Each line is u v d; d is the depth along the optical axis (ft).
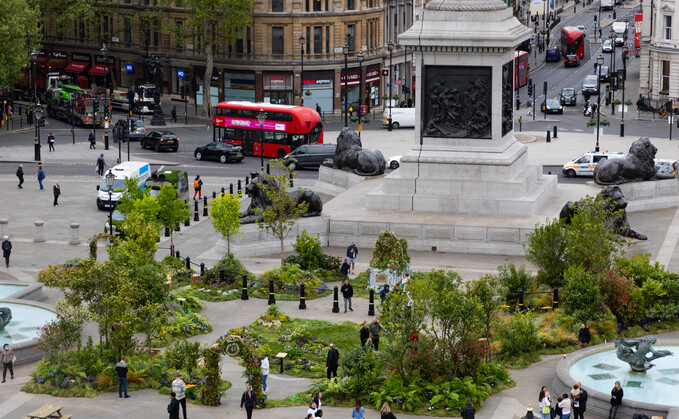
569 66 570.05
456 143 248.93
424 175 249.75
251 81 447.42
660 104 446.60
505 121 251.80
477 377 158.40
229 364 174.19
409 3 488.02
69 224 263.49
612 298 185.68
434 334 173.17
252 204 239.50
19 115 456.86
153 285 188.34
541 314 190.70
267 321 189.16
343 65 446.60
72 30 501.97
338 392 156.35
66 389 160.25
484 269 220.02
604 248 195.31
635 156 265.95
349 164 290.35
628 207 263.08
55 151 370.94
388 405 147.43
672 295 189.98
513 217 240.53
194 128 424.87
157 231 221.25
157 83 434.71
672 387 155.84
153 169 336.29
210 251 236.84
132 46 485.97
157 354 171.53
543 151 358.84
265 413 152.15
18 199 290.15
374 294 204.33
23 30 415.23
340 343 178.60
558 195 263.08
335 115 450.71
